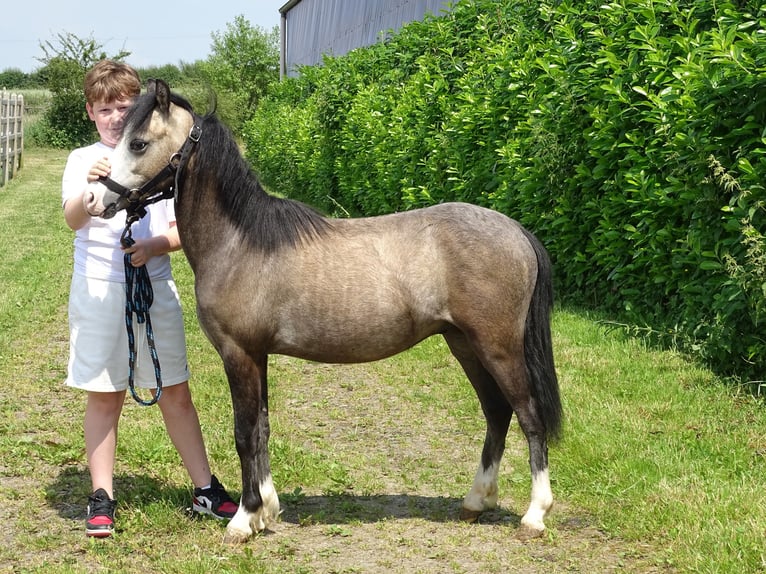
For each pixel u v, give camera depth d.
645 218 6.78
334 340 3.79
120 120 3.96
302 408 6.11
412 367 6.93
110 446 4.05
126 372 4.01
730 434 4.85
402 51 13.98
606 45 7.38
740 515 3.79
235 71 45.56
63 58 35.12
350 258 3.78
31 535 3.90
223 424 5.62
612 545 3.71
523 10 9.61
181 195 3.82
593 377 6.04
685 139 6.17
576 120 7.97
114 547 3.75
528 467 4.75
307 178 19.31
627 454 4.64
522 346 3.81
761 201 5.53
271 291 3.76
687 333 6.41
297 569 3.50
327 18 28.80
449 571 3.50
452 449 5.18
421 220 3.83
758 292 5.30
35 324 8.55
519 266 3.74
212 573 3.47
